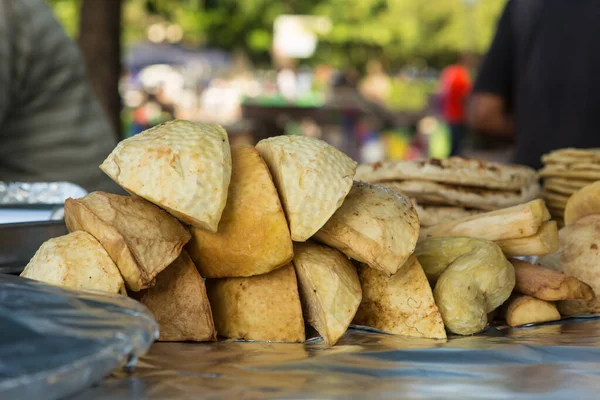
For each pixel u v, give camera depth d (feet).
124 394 3.39
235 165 4.05
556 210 5.84
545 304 4.46
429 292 4.18
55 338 3.24
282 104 25.07
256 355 3.84
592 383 3.55
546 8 9.23
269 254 4.01
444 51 67.72
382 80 38.19
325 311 4.00
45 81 8.73
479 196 5.31
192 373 3.60
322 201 3.97
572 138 9.14
